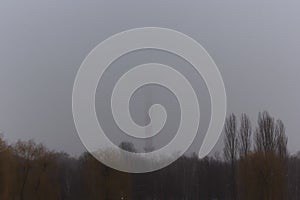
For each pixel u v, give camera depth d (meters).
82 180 95.19
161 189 112.50
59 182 93.38
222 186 113.06
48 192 85.62
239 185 85.25
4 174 75.50
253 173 80.62
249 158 82.19
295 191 117.06
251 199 80.06
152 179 110.06
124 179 91.62
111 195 89.88
